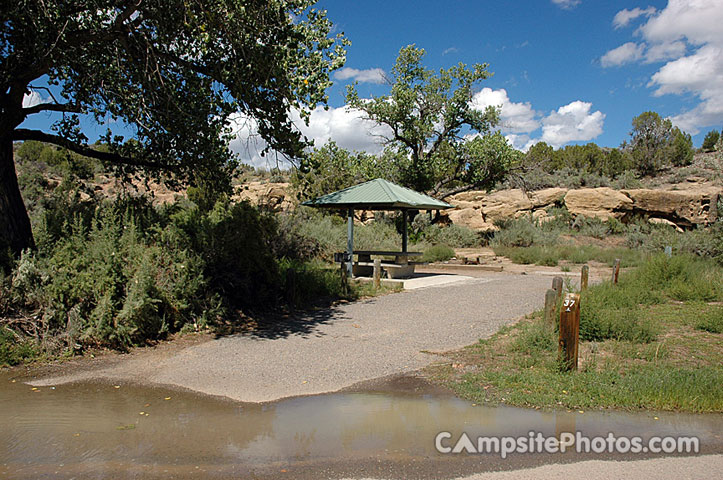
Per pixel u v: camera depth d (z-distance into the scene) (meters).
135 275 7.69
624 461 3.86
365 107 27.09
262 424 4.64
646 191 31.64
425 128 26.53
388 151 27.62
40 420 4.73
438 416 4.82
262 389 5.67
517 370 6.14
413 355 7.00
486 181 27.77
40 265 7.60
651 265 12.97
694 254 19.81
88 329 7.14
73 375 6.18
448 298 11.84
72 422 4.68
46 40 7.60
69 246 7.80
